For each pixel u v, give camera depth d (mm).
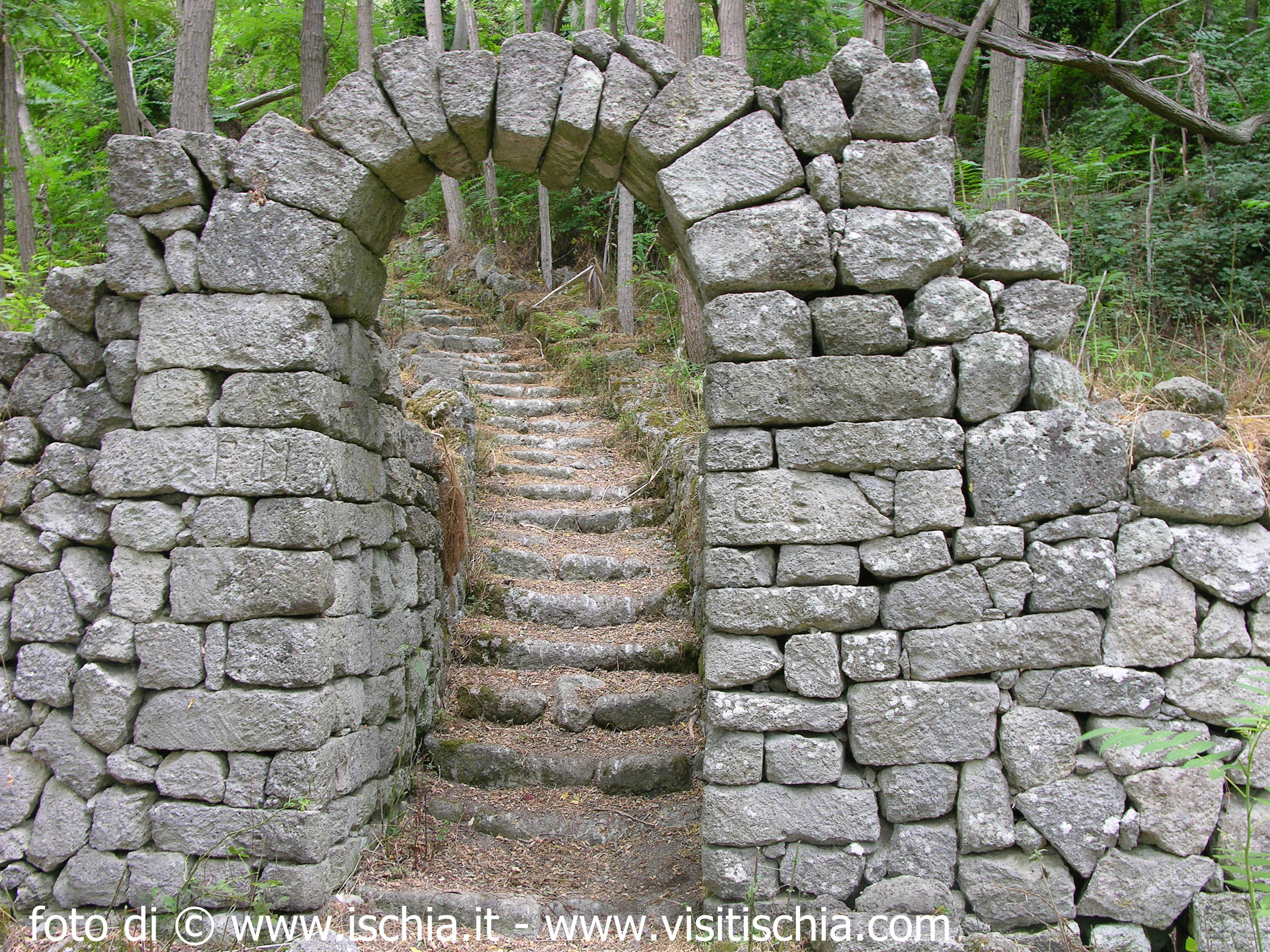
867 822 3270
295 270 3459
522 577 6203
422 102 3502
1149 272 5887
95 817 3357
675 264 5199
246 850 3318
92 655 3396
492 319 11727
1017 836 3250
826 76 3439
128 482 3432
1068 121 9633
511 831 4203
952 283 3393
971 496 3348
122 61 5770
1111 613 3301
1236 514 3264
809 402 3367
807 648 3316
